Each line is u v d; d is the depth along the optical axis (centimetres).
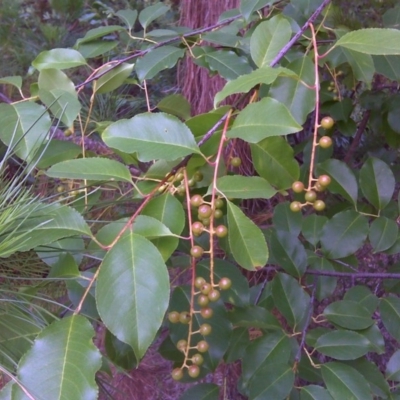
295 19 62
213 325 53
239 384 58
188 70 104
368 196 62
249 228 40
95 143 82
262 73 40
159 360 98
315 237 65
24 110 48
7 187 41
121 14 65
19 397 29
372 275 61
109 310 33
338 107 77
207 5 103
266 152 46
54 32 123
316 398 49
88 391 30
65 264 39
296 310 56
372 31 42
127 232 36
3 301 37
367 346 52
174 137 40
